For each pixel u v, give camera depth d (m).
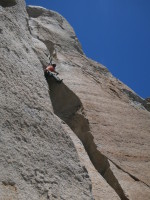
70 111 10.73
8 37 7.06
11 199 4.34
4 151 4.80
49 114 6.19
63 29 20.17
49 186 4.99
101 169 8.53
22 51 7.21
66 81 12.48
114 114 11.23
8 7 8.45
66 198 5.03
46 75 11.09
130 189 7.87
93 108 10.92
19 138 5.22
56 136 5.88
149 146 10.02
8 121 5.27
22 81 6.35
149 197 7.85
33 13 21.00
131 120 11.38
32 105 6.02
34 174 4.95
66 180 5.33
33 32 16.06
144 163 9.09
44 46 12.62
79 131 9.86
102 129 9.93
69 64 14.77
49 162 5.33
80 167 5.72
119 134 10.05
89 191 5.45
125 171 8.45
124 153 9.23
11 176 4.61
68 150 5.83
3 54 6.43
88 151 9.12
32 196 4.64
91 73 15.07
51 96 11.01
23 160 4.97
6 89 5.77
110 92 13.67
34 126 5.65
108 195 7.14
